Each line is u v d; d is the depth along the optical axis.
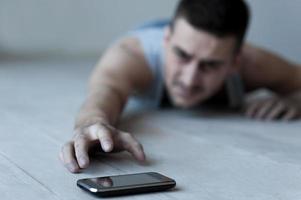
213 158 1.26
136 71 1.77
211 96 1.96
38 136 1.42
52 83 2.41
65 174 1.09
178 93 1.73
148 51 1.82
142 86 1.82
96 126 1.16
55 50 3.51
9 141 1.36
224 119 1.77
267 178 1.12
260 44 3.23
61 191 1.00
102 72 1.71
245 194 1.02
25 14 3.41
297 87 2.03
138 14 3.68
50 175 1.09
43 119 1.64
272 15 3.15
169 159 1.24
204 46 1.63
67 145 1.14
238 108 1.98
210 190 1.03
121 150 1.17
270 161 1.25
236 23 1.67
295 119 1.82
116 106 1.54
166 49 1.74
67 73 2.76
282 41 3.10
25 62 3.14
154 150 1.31
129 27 3.67
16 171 1.12
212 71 1.69
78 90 2.23
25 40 3.43
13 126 1.53
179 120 1.72
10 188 1.02
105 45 3.62
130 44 1.87
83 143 1.12
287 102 1.91
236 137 1.50
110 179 1.02
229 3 1.67
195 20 1.62
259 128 1.65
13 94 2.09
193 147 1.36
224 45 1.66
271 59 1.98
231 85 1.95
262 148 1.38
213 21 1.61
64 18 3.50
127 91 1.68
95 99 1.49
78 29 3.54
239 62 1.84
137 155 1.16
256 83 2.01
